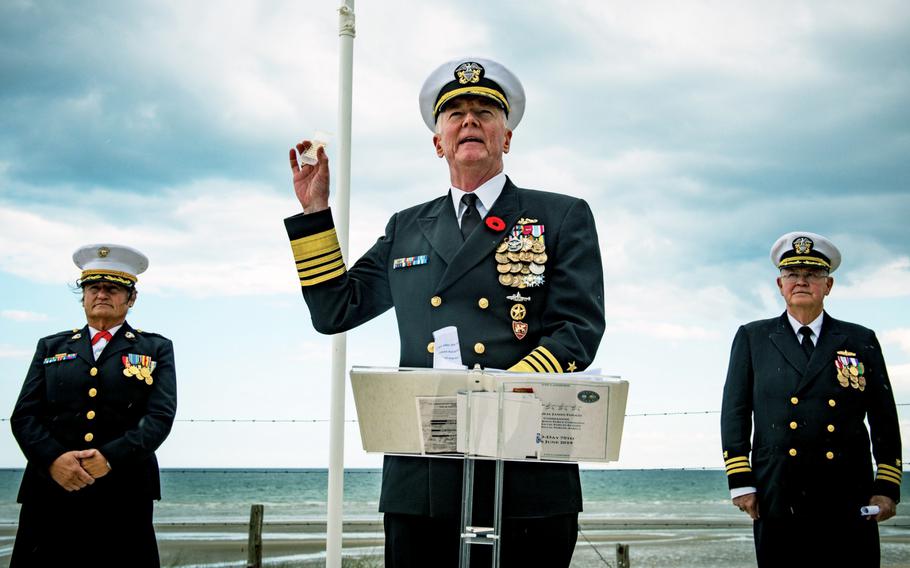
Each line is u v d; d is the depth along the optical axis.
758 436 6.19
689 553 17.75
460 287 3.57
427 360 3.56
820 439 5.95
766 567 6.08
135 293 6.50
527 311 3.53
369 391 2.99
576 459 2.86
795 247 6.30
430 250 3.70
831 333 6.20
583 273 3.56
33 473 5.90
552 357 3.28
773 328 6.36
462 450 2.92
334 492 5.71
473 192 3.74
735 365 6.43
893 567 14.38
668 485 51.00
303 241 3.65
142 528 5.98
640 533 23.44
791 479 5.95
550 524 3.36
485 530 3.00
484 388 2.91
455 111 3.79
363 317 3.80
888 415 6.09
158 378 6.25
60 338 6.30
